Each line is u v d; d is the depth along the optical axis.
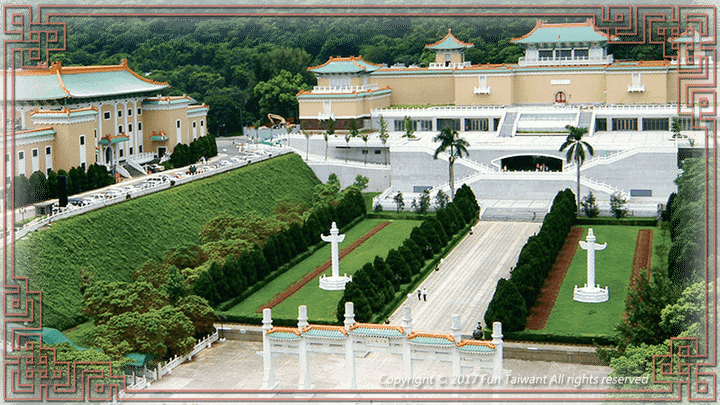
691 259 124.94
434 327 127.38
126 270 152.12
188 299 127.38
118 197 167.12
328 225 179.75
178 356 119.62
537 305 132.25
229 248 151.62
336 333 105.75
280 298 141.38
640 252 160.38
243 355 122.69
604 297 134.25
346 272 154.62
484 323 127.75
